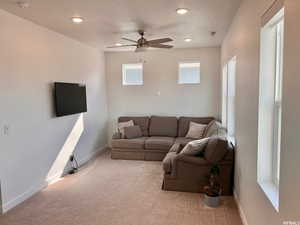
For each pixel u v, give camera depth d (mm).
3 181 3010
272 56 1997
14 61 3168
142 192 3582
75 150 4781
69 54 4516
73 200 3334
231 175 3434
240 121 2941
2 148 2998
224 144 3318
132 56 6184
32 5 2812
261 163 2080
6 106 3049
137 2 2756
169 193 3535
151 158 5215
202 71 5871
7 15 3047
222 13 3184
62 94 4168
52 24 3598
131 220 2799
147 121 6004
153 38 4621
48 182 3904
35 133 3582
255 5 2188
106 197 3420
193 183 3529
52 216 2906
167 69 6051
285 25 1439
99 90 5945
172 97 6098
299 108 1246
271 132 2043
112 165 4938
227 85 4254
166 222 2748
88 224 2721
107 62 6312
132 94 6297
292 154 1329
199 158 3473
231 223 2721
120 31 4059
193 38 4723
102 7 2898
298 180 1253
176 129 5809
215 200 3086
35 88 3572
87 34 4262
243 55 2727
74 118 4727
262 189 1945
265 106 2039
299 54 1248
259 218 2064
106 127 6430
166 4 2832
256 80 2145
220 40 4965
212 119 5684
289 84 1377
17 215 2938
